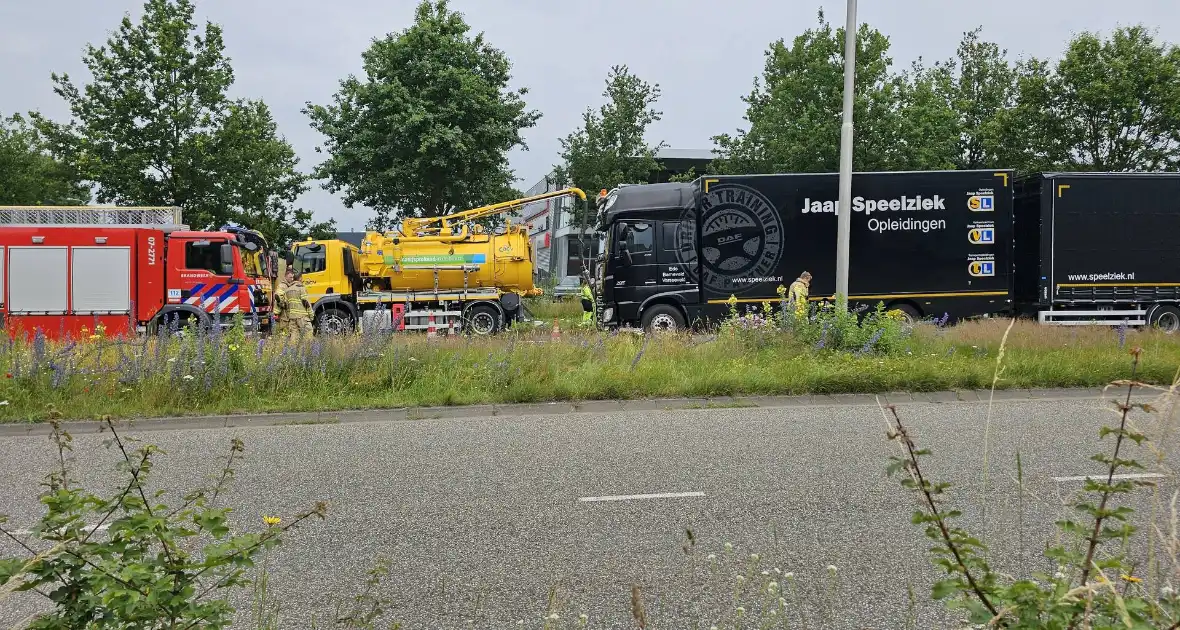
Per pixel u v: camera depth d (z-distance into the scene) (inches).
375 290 815.1
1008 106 1348.4
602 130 1261.1
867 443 303.0
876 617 152.6
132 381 392.2
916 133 1061.1
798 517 214.7
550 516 220.2
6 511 230.4
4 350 434.6
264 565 166.4
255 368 409.1
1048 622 85.0
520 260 817.5
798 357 462.9
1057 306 705.0
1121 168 1039.0
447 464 281.9
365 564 186.1
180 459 294.0
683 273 687.7
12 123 1385.3
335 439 326.3
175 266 697.6
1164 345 518.6
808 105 1076.5
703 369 440.1
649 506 227.5
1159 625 84.7
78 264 687.7
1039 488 234.1
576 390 406.9
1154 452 97.8
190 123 1069.1
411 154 1176.8
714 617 154.5
